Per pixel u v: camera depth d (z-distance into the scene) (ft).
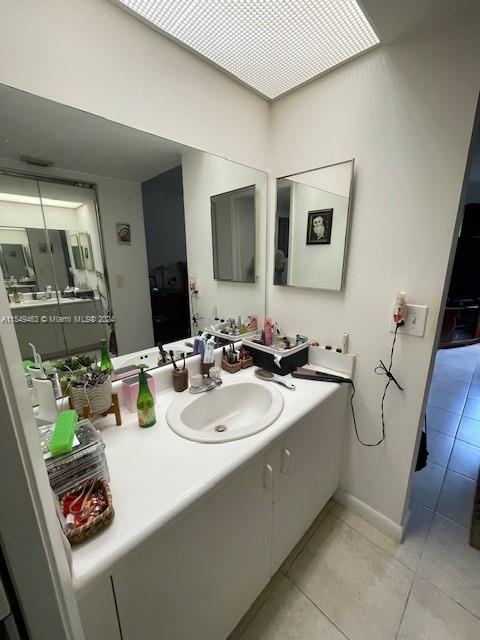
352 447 4.79
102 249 3.46
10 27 2.38
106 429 3.15
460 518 4.78
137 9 2.93
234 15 2.99
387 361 4.09
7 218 2.72
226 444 2.89
